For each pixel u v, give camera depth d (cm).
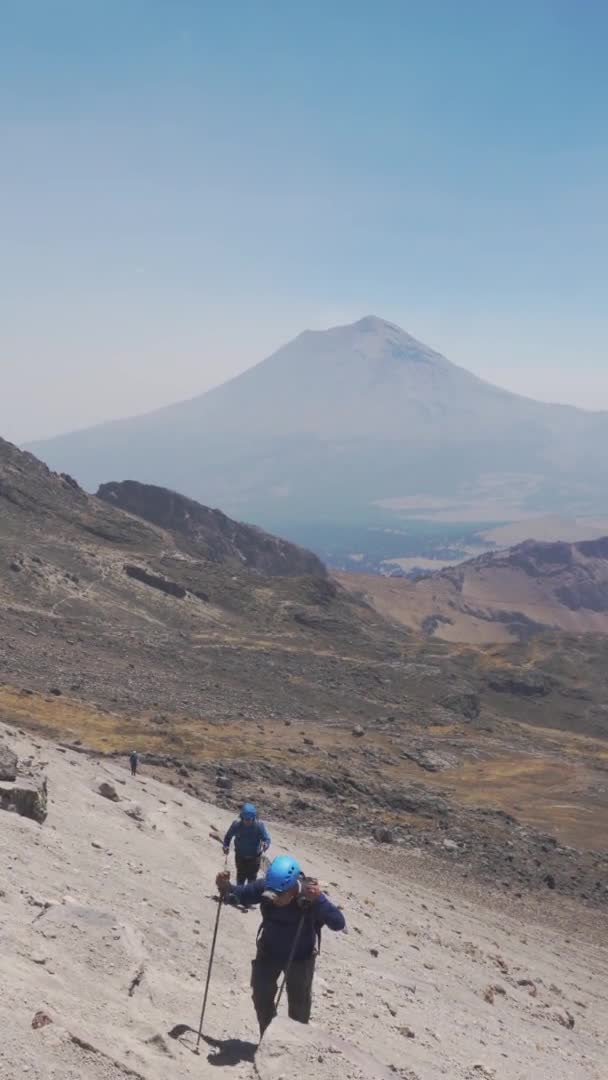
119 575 13362
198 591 13875
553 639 16838
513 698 13762
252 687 9900
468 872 4234
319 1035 729
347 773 5978
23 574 11650
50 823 1641
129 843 1741
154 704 7600
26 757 2100
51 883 1198
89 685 7712
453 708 11094
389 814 5206
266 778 5244
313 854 3061
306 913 809
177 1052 729
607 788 7669
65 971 808
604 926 3884
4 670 7400
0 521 14100
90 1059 629
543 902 4053
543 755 9200
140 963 902
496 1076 1062
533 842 5212
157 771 4691
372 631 15612
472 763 8281
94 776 2334
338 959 1459
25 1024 639
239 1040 829
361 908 2231
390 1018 1151
